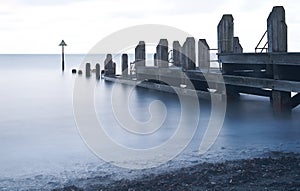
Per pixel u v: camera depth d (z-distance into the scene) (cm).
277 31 1037
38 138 830
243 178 538
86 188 520
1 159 671
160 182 532
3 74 3272
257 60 1090
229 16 1272
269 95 1215
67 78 2720
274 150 702
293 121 955
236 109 1153
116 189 510
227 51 1273
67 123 1000
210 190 496
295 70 1055
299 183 514
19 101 1470
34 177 574
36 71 3803
